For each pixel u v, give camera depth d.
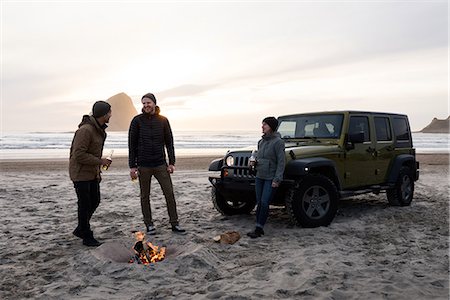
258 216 5.71
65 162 20.22
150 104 5.63
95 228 6.32
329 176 6.64
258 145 5.80
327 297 3.43
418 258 4.64
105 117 5.21
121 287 3.76
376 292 3.54
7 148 38.56
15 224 6.54
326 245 5.19
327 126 7.14
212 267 4.27
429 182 12.41
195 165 18.81
